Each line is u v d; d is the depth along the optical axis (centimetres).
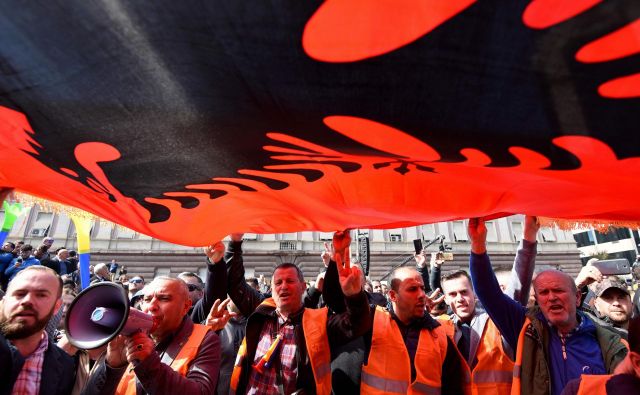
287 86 84
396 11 65
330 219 216
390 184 157
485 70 70
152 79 89
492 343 238
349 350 241
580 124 80
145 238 1812
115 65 86
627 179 110
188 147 127
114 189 172
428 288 432
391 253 1986
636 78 66
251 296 301
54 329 257
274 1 66
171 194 177
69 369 183
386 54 72
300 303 241
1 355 151
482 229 226
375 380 222
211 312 212
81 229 392
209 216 211
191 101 97
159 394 147
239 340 312
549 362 193
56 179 163
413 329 237
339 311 245
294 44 73
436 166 127
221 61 80
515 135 88
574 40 62
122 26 75
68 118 112
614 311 272
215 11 69
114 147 129
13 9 74
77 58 85
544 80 70
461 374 228
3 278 657
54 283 173
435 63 71
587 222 187
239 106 96
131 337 148
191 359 183
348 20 67
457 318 283
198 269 1800
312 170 148
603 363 184
